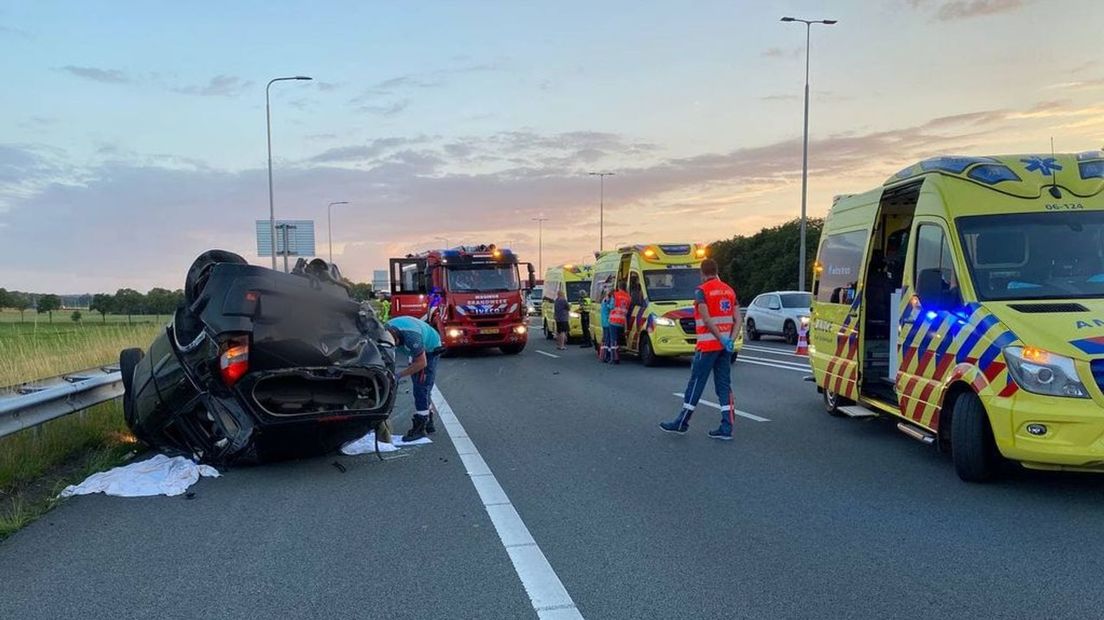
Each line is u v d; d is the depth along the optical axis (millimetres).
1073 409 5305
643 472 6801
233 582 4344
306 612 3926
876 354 8617
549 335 27828
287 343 6801
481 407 10906
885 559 4523
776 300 23234
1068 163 7004
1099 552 4562
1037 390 5457
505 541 4988
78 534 5234
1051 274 6422
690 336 16078
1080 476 6352
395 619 3828
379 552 4816
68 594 4191
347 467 7164
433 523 5406
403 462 7355
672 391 12359
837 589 4094
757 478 6516
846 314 9039
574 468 7012
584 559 4629
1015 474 6457
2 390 8727
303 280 7121
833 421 9305
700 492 6094
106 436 8250
